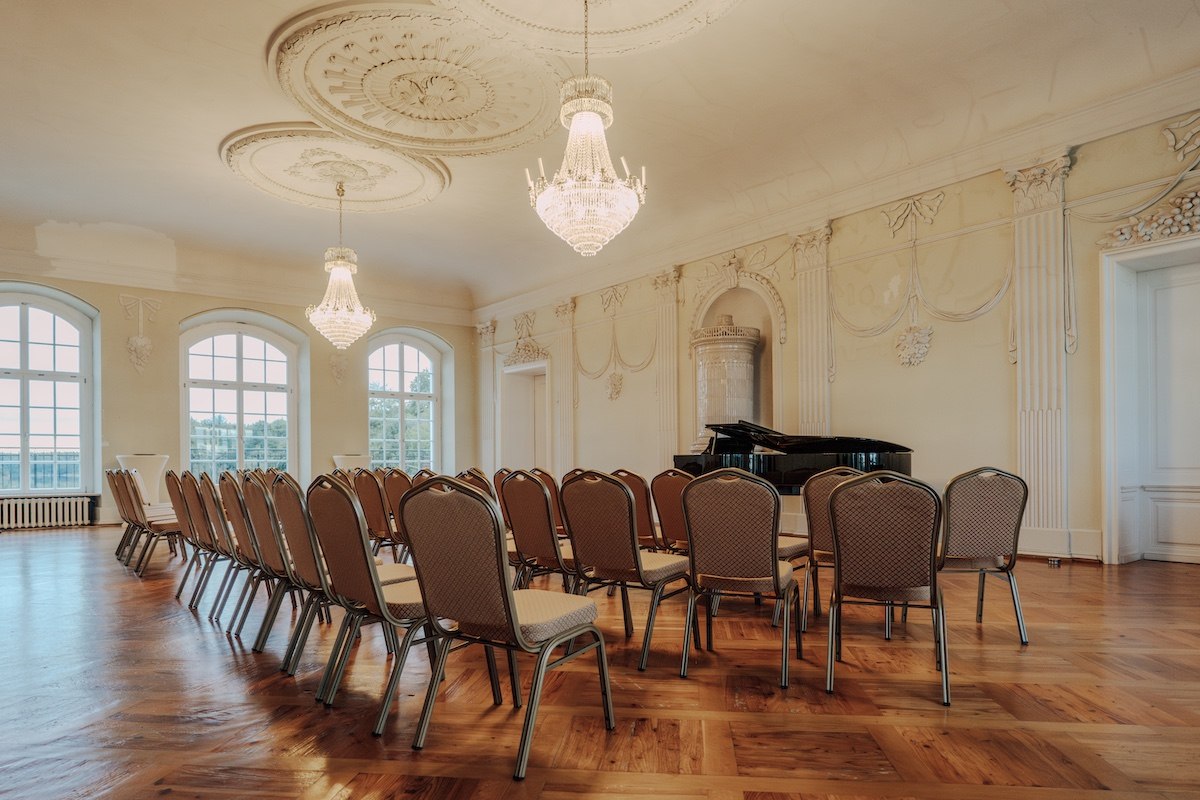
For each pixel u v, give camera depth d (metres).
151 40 4.98
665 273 9.09
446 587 2.18
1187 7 4.67
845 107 6.07
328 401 11.51
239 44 5.02
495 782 1.95
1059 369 5.54
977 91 5.73
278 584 3.36
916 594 2.58
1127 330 5.44
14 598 4.62
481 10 4.24
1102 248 5.34
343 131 6.00
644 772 2.00
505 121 5.92
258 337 11.28
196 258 10.30
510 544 4.20
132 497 5.86
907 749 2.12
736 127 6.41
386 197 7.79
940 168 6.31
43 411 9.56
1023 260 5.75
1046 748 2.12
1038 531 5.62
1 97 5.77
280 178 7.27
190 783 1.97
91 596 4.69
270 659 3.18
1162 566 5.21
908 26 4.92
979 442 6.04
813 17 4.79
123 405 9.76
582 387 10.49
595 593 4.61
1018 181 5.78
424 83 5.31
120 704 2.60
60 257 9.30
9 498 9.12
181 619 4.00
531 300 11.53
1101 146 5.38
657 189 7.94
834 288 7.20
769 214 7.77
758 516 2.75
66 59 5.21
